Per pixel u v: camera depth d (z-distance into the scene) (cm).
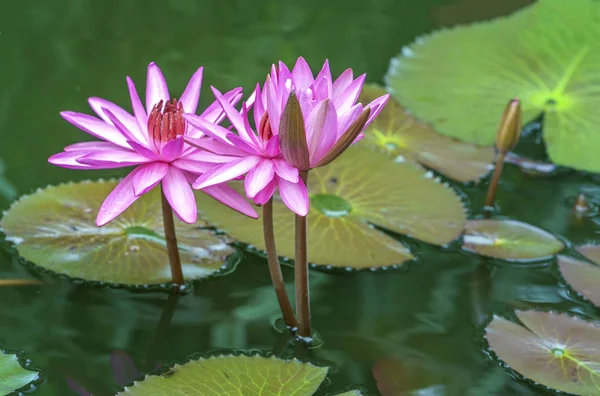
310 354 252
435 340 254
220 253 260
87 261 257
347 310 256
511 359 251
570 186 274
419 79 286
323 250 261
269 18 303
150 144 247
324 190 268
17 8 299
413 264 262
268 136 245
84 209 263
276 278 251
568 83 284
